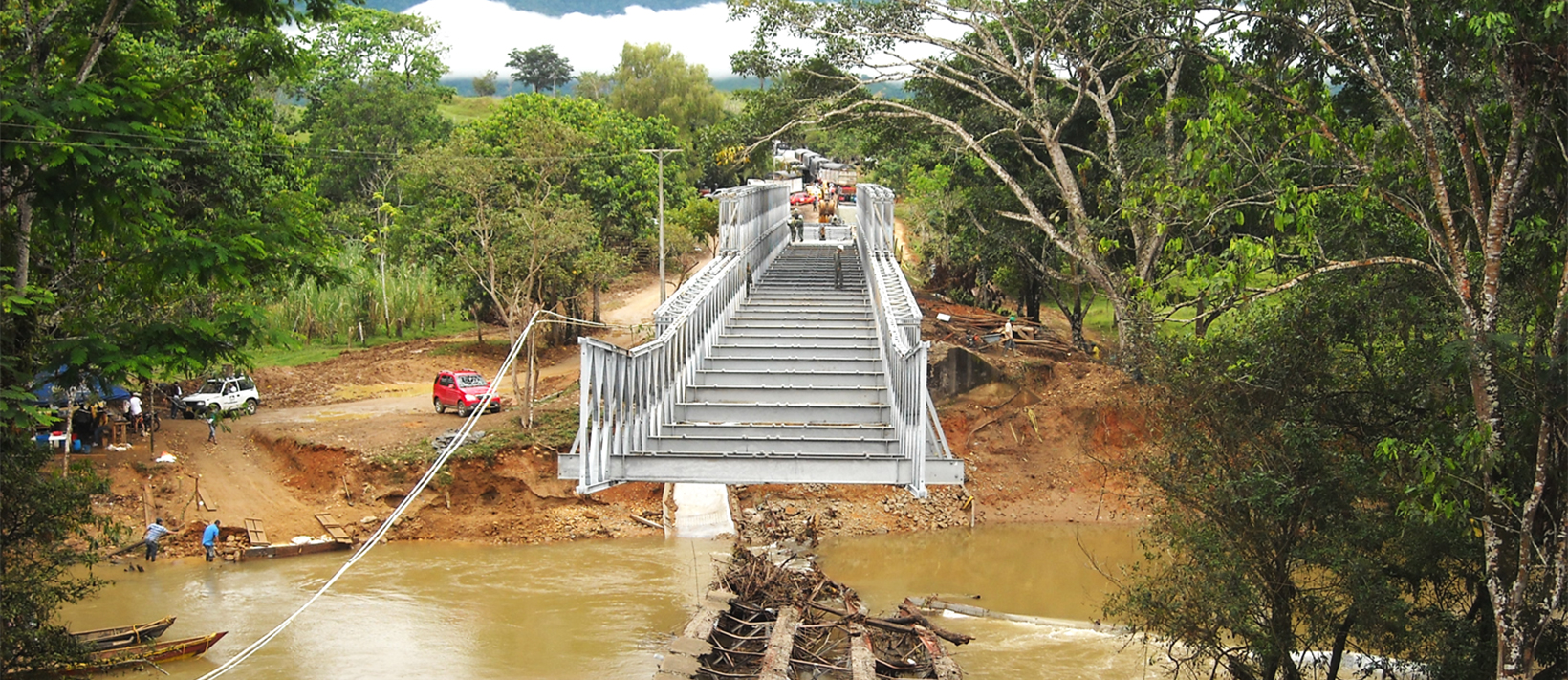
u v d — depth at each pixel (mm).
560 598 27703
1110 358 40188
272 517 33031
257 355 51500
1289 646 15789
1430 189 15602
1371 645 15680
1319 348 16438
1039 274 48500
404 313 59250
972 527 36219
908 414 19766
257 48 21844
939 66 41062
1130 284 18109
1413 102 18609
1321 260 16312
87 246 21453
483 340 56750
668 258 68062
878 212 31531
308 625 25156
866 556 32719
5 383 17844
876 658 22094
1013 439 39219
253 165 34594
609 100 112125
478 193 40594
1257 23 17609
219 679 21516
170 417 39438
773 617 24781
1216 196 16312
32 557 18719
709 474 19219
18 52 19500
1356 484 15188
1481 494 14039
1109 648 23828
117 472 32969
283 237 19859
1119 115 43000
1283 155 16266
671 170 75625
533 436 35875
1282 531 15836
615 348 18406
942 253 57500
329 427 37594
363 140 77562
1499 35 12172
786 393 24266
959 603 27688
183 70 23828
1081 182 44188
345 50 88500
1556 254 13414
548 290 46750
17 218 19094
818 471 19344
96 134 17016
